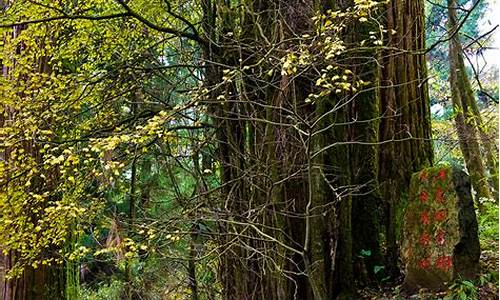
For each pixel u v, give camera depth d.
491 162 9.55
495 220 6.78
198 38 6.64
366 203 6.15
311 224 5.63
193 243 6.54
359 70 6.15
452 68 9.26
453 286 4.57
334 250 5.74
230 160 6.62
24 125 6.22
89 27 7.34
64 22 7.13
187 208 6.40
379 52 6.15
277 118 5.98
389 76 6.48
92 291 10.84
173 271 8.34
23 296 7.37
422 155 6.63
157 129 5.22
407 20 6.71
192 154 6.75
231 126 6.60
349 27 6.05
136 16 6.04
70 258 6.20
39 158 6.71
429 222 5.01
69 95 6.75
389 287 5.70
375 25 6.23
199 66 6.75
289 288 5.77
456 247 4.72
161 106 7.27
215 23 6.96
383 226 6.13
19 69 6.70
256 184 6.16
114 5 7.34
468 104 9.21
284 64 4.53
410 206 5.27
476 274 4.72
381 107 6.49
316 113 5.73
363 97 6.23
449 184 4.91
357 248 6.00
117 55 7.91
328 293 5.66
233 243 5.56
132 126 6.43
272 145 5.99
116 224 5.41
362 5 4.60
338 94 5.96
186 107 5.41
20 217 6.32
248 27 6.49
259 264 6.04
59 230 6.49
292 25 5.93
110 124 7.05
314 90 5.89
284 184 5.90
